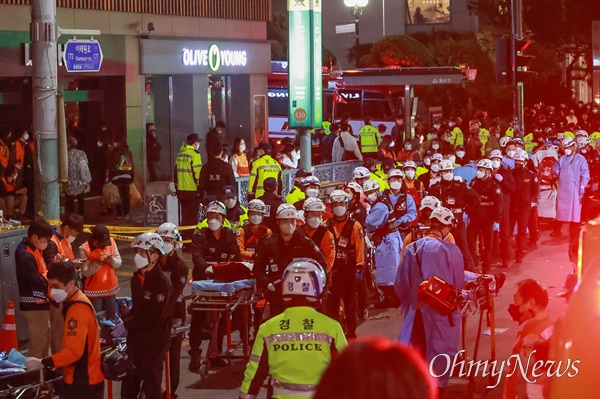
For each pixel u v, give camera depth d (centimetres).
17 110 2544
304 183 1694
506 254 2033
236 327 1373
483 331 1484
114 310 1284
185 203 2158
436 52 4878
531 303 924
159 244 998
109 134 2734
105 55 2755
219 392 1216
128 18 2844
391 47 4550
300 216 1487
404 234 1669
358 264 1356
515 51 2705
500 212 1917
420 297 1057
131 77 2867
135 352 1007
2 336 1244
